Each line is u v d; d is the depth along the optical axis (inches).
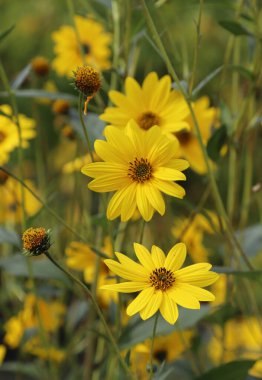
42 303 38.3
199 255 37.8
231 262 36.7
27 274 34.9
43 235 26.6
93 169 26.7
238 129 35.4
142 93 30.8
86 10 42.1
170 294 25.5
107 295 35.1
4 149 36.5
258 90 35.7
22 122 37.4
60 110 37.1
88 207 39.6
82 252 35.5
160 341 35.9
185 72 35.1
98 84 27.7
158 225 35.6
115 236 32.1
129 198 26.8
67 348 39.0
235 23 32.9
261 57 35.3
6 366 39.8
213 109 34.5
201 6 29.8
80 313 39.4
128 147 27.0
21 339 37.2
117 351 27.9
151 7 34.6
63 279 35.3
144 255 26.4
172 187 26.6
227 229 32.0
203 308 32.4
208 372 30.5
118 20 36.4
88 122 33.2
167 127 30.4
